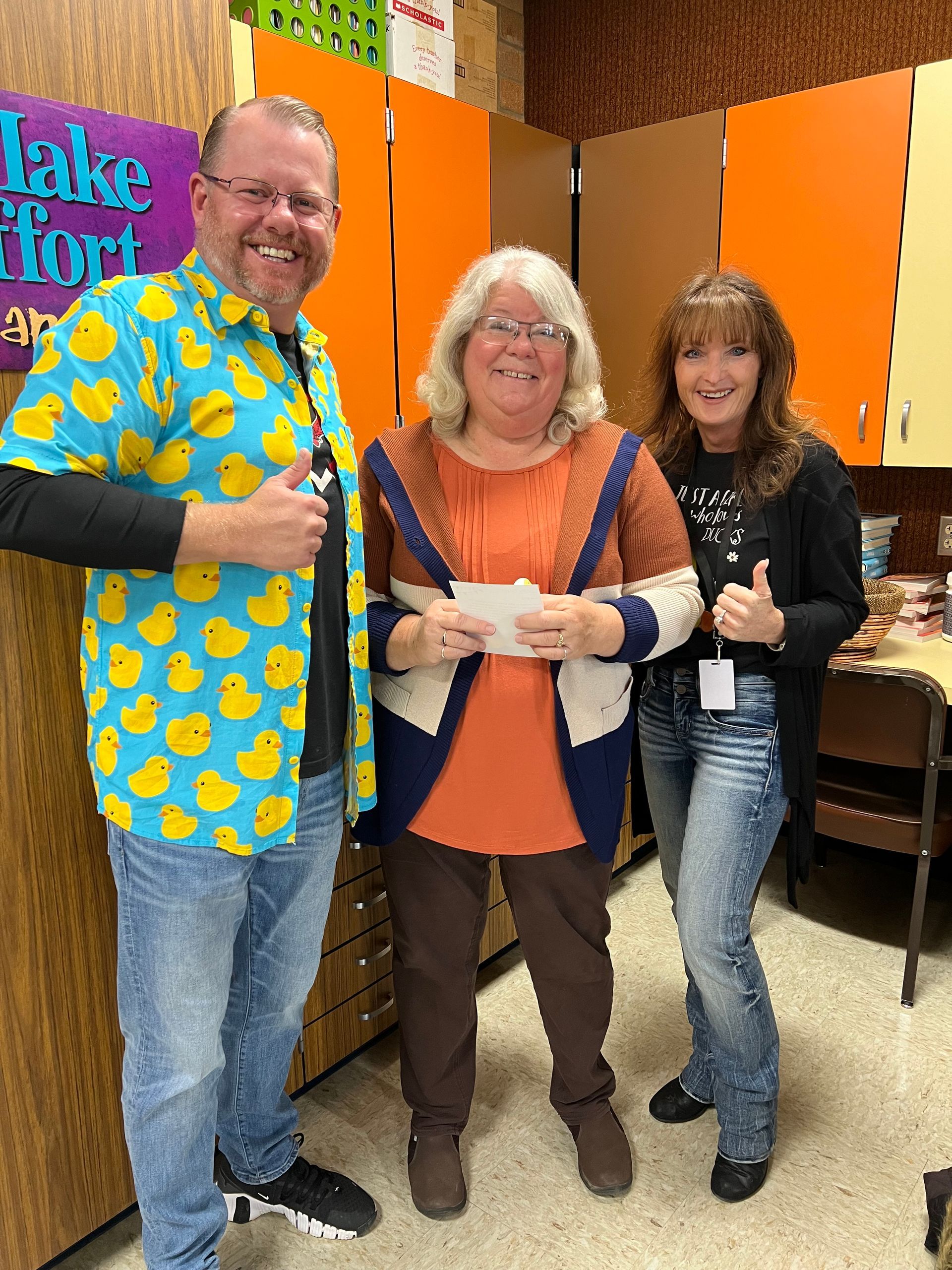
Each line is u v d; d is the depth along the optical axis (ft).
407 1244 5.19
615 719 4.97
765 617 4.74
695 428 5.46
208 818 3.95
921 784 7.98
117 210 4.28
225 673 3.90
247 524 3.59
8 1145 4.55
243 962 4.74
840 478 5.04
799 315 8.12
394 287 7.04
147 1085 4.17
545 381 4.50
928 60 8.07
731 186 8.26
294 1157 5.37
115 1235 5.29
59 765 4.47
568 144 9.04
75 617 4.41
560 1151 5.86
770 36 8.89
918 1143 5.81
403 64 7.17
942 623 8.34
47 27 3.97
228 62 4.73
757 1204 5.37
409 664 4.75
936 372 7.48
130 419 3.58
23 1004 4.51
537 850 4.92
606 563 4.79
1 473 3.38
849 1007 7.25
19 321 3.99
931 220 7.29
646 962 7.89
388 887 5.29
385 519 5.01
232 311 3.86
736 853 5.06
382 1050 6.97
